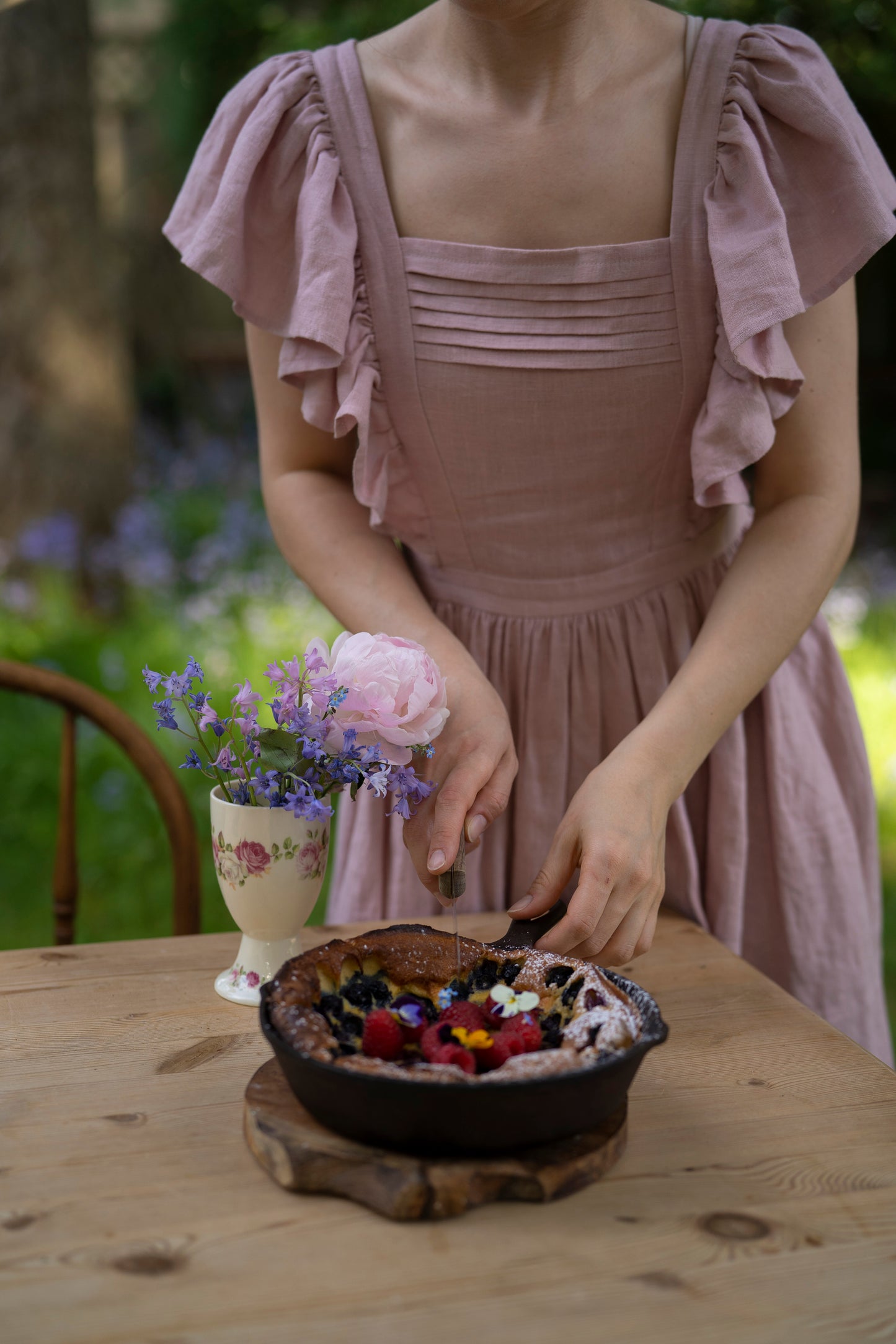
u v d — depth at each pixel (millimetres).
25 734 3719
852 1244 991
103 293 5195
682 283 1303
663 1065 1183
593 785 1233
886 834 3355
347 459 1490
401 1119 990
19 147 4879
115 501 5285
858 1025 1514
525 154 1298
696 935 1414
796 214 1300
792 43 1317
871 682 4141
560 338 1320
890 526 5922
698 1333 923
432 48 1332
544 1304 938
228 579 4809
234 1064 1169
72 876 1712
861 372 6633
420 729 1195
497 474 1385
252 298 1374
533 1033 1047
